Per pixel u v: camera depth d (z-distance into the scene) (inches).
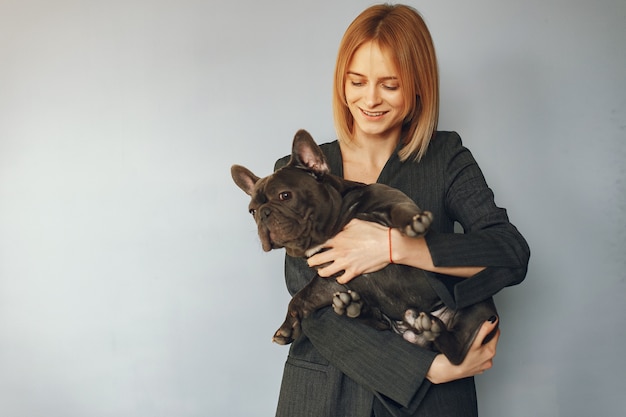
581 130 118.9
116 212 124.0
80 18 125.8
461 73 119.6
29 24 126.5
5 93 126.3
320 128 121.6
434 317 71.7
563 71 119.0
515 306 118.0
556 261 118.3
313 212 73.6
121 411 123.4
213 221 122.6
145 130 124.3
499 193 118.6
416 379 71.8
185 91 124.0
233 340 121.9
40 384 124.3
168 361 122.7
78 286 124.1
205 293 122.5
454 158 81.4
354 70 78.2
